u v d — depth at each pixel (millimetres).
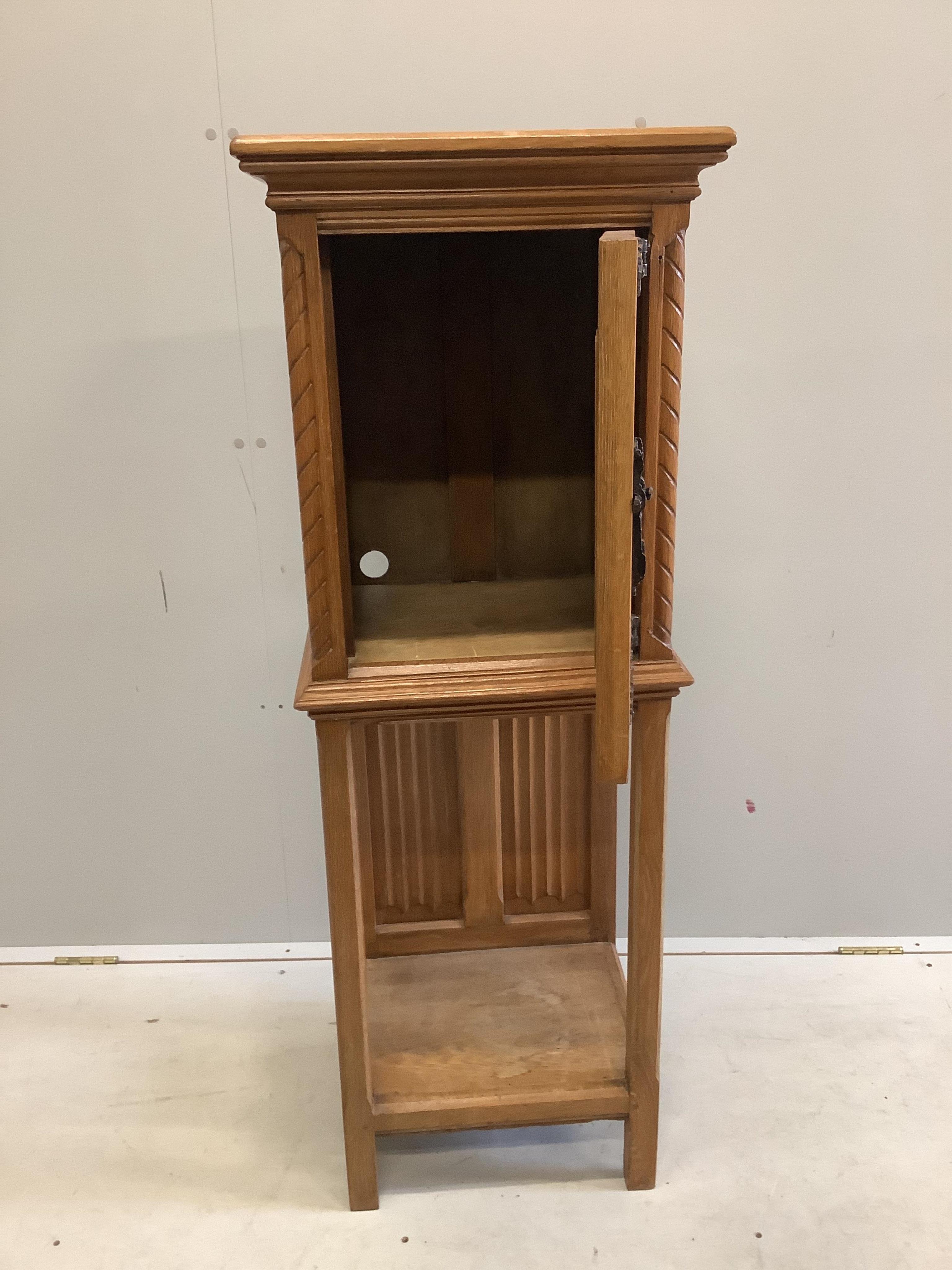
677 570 1507
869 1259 1152
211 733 1586
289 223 906
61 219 1341
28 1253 1184
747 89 1311
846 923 1703
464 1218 1227
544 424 1243
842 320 1400
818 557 1503
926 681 1565
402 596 1259
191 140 1315
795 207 1354
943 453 1456
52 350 1395
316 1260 1170
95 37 1276
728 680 1564
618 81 1306
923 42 1296
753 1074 1428
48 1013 1585
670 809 1638
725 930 1711
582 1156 1322
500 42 1288
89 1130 1364
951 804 1630
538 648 1079
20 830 1640
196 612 1521
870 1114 1358
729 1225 1200
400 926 1507
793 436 1446
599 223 938
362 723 1295
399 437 1242
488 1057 1284
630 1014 1199
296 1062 1486
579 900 1523
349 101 1306
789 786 1624
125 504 1468
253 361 1405
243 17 1272
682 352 1360
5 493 1459
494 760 1407
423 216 920
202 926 1711
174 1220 1227
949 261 1376
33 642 1534
